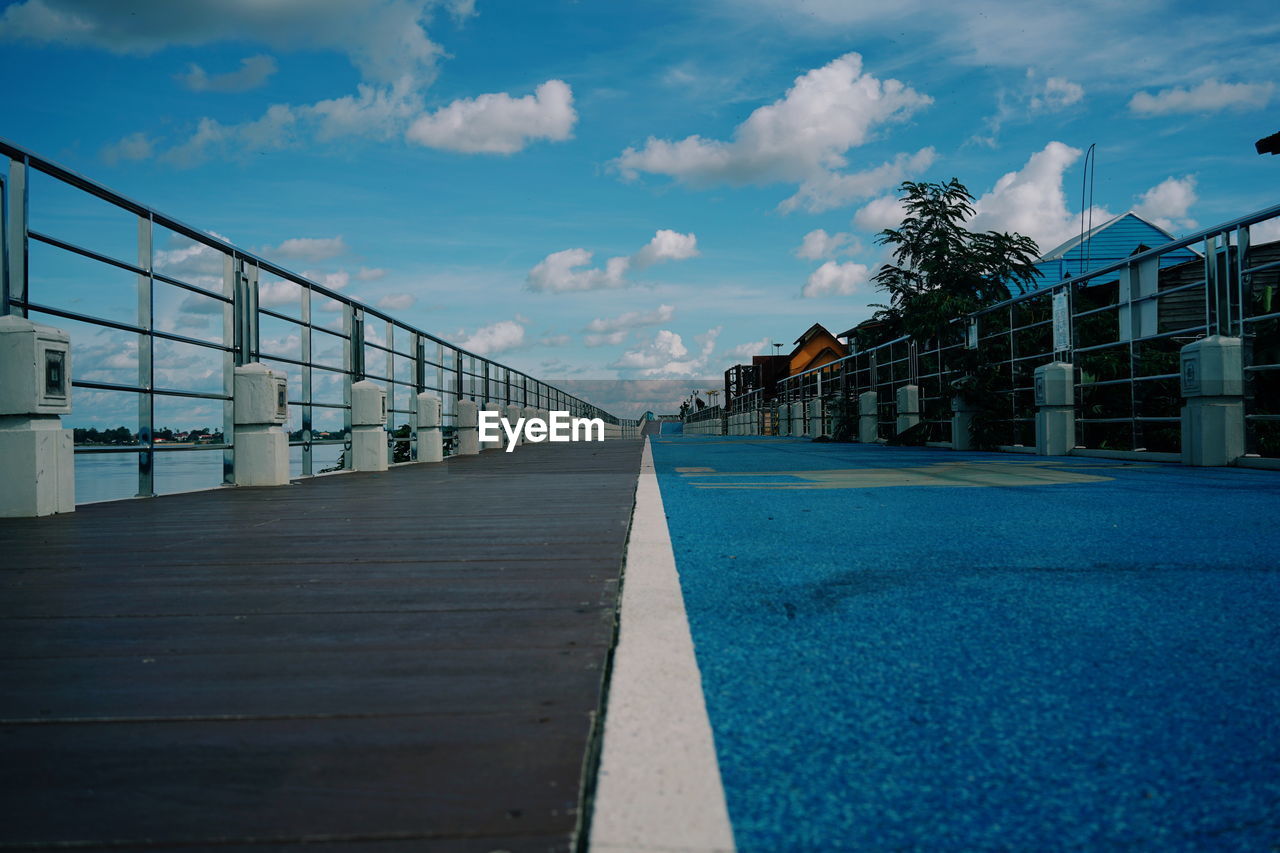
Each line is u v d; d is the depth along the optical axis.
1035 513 4.76
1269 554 3.35
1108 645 2.08
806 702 1.69
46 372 5.29
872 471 8.61
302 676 1.90
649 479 7.88
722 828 1.20
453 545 3.83
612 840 1.16
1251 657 1.97
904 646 2.08
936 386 16.08
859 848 1.14
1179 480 6.86
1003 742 1.49
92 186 5.88
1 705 1.72
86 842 1.17
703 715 1.62
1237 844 1.16
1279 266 7.69
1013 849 1.14
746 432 41.00
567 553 3.56
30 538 4.30
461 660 2.01
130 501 6.43
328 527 4.61
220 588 2.91
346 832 1.19
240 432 7.87
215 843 1.17
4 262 5.24
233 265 7.89
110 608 2.61
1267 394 8.75
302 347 9.30
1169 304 15.23
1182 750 1.46
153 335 6.66
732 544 3.70
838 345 58.75
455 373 15.28
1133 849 1.14
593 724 1.59
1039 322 12.48
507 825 1.20
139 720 1.63
